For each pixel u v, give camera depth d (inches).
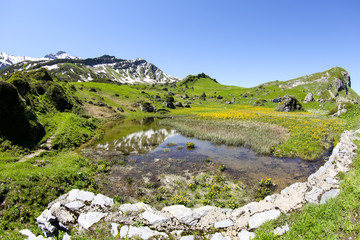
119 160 947.3
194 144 1248.2
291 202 371.2
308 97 3676.2
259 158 971.9
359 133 888.3
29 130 1003.9
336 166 513.0
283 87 5989.2
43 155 917.2
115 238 328.2
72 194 424.8
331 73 5974.4
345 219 295.9
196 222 349.7
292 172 788.0
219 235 310.5
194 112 3189.0
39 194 539.5
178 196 597.9
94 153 1058.7
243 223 337.7
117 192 636.1
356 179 393.1
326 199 358.0
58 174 644.1
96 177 747.4
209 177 754.2
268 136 1315.2
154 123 2219.5
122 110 2960.1
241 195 617.3
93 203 400.5
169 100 3895.2
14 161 793.6
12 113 945.5
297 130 1401.3
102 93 3585.1
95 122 2009.1
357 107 1849.2
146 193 630.5
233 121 1972.2
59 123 1389.0
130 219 362.6
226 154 1045.8
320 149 1020.5
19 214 464.1
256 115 2260.1
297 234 285.3
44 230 379.9
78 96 2655.0
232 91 6407.5
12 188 518.0
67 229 360.2
